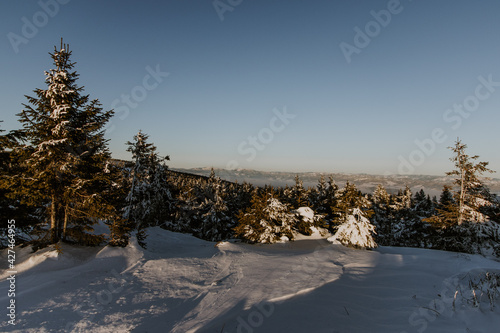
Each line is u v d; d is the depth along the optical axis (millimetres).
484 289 5496
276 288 7516
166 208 27094
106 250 11938
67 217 12352
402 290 6812
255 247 18797
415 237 33156
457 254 13859
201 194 43250
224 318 5680
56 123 11414
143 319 6230
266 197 24906
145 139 21172
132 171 20281
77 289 7938
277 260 11758
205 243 24516
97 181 12680
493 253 17156
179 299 7477
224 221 34344
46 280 8562
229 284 8438
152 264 10891
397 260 11617
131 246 12930
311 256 12672
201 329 5270
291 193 44000
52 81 11609
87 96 12648
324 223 27812
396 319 4938
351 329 4734
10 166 11289
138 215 22000
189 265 10930
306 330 4801
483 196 19281
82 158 12109
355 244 17297
